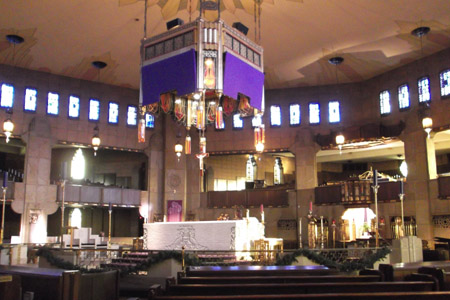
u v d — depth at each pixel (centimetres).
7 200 2255
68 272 770
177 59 1177
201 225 1448
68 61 2309
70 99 2536
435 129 2139
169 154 2723
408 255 1302
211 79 1143
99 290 870
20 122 2364
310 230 2297
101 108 2627
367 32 1919
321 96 2652
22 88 2395
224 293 671
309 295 554
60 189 2411
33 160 2362
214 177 3067
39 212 2328
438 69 2152
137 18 1811
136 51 2167
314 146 2600
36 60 2297
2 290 654
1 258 1648
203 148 1593
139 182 3080
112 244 2297
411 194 2200
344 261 1253
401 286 682
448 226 2075
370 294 560
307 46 2080
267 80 2577
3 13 1766
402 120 2311
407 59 2253
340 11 1736
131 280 1247
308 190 2533
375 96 2498
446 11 1712
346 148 2652
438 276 778
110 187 2619
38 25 1878
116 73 2486
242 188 3238
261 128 1383
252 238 1500
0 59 2286
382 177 2352
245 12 1769
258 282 763
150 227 1552
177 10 1750
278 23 1848
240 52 1230
